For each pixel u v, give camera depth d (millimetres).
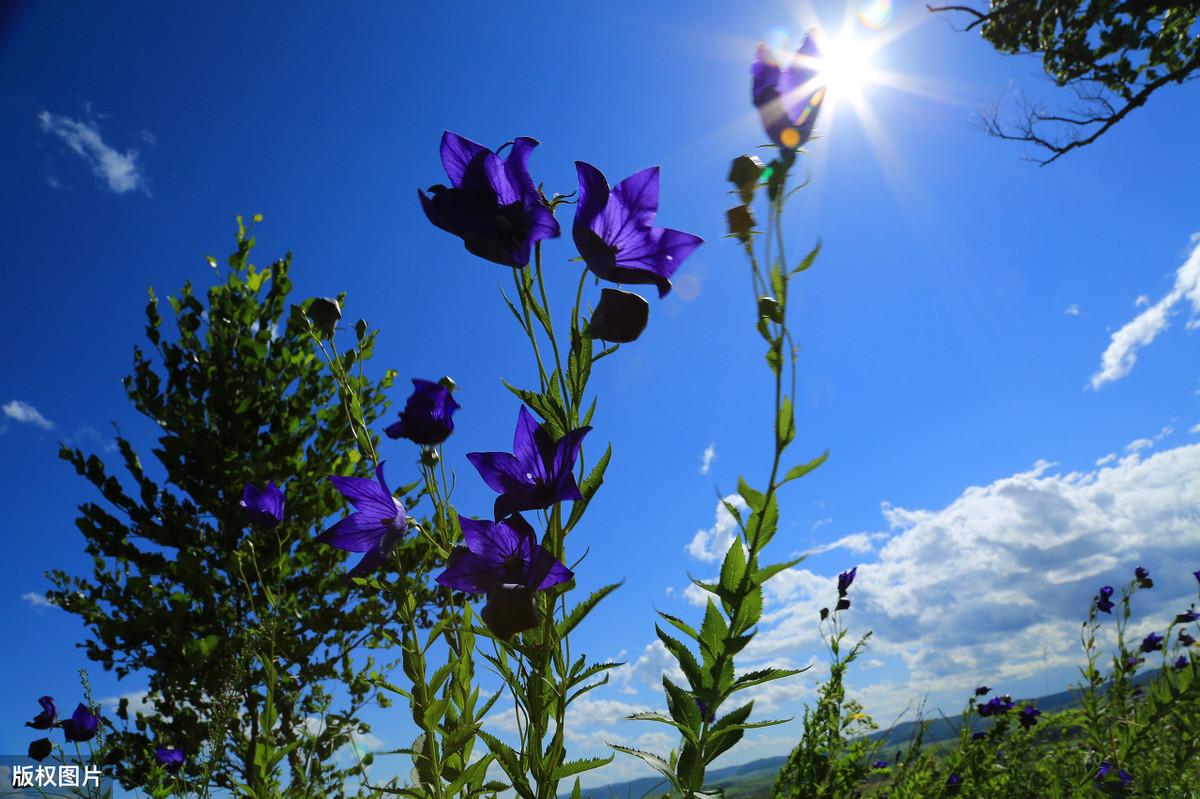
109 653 5520
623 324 1267
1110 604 3691
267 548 5160
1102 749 3332
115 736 4898
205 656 4145
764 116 1210
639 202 1354
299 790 2553
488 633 1389
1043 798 3809
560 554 1254
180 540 5711
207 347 6137
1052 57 8516
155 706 5492
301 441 6047
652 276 1339
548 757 1277
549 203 1381
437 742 1704
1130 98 8141
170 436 5672
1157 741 3354
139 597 5625
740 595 1195
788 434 1139
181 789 3266
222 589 5367
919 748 4102
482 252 1300
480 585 1201
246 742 3836
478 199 1303
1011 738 4383
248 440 5746
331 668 4938
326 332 1950
